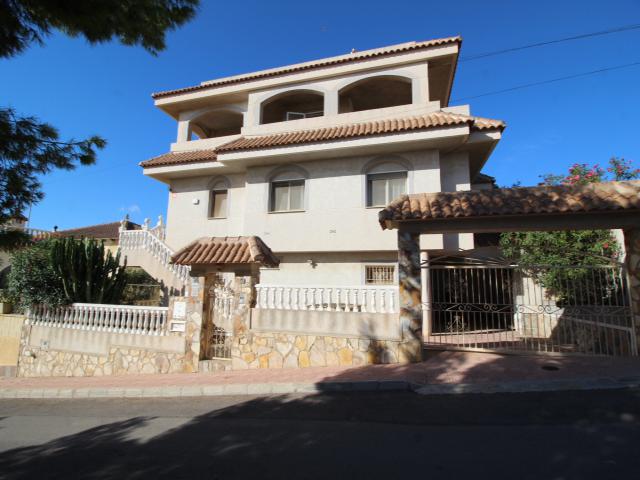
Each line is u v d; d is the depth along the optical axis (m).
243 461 4.00
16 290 11.55
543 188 8.05
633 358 7.23
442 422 4.91
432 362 7.68
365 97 17.06
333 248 12.86
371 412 5.42
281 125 15.28
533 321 11.36
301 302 8.64
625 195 7.16
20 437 5.30
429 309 9.77
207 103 17.19
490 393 5.91
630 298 7.49
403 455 3.98
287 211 13.59
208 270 9.32
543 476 3.46
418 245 8.10
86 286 11.52
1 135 4.89
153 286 14.48
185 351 9.14
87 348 10.52
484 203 7.75
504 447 4.09
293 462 3.91
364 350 8.04
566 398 5.54
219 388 7.01
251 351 8.69
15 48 4.78
